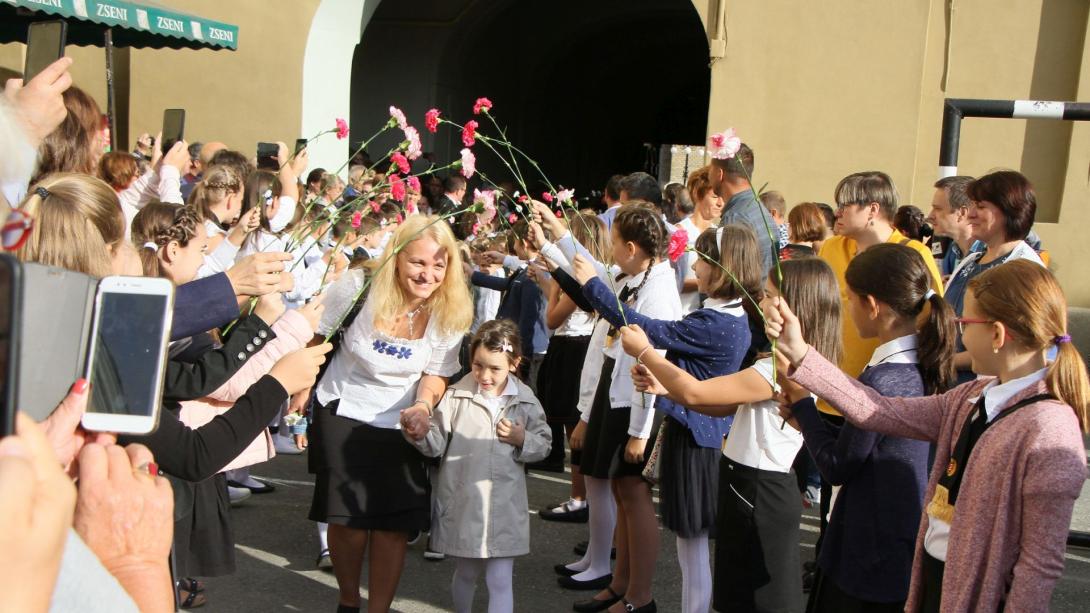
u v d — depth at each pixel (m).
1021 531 2.04
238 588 4.17
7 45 10.46
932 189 8.74
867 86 8.77
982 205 4.02
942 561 2.29
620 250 3.91
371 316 3.33
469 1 14.62
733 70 9.07
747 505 3.07
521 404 3.59
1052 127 8.51
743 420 3.12
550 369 5.85
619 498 3.97
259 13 10.25
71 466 1.40
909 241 4.39
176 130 6.32
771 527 3.05
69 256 1.82
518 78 18.45
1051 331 2.11
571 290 4.27
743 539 3.08
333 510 3.28
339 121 4.21
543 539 4.94
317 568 4.44
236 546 4.66
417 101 15.16
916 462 2.58
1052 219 8.62
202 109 10.52
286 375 2.29
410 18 14.90
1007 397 2.16
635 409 3.62
